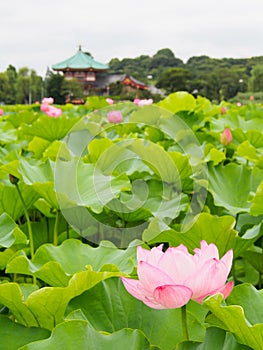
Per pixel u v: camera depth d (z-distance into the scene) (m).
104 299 1.38
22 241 1.97
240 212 2.49
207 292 1.12
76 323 1.16
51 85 33.44
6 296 1.35
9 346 1.29
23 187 2.36
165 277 1.10
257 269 2.45
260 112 6.07
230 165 2.92
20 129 4.79
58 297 1.37
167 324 1.35
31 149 3.89
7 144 3.93
